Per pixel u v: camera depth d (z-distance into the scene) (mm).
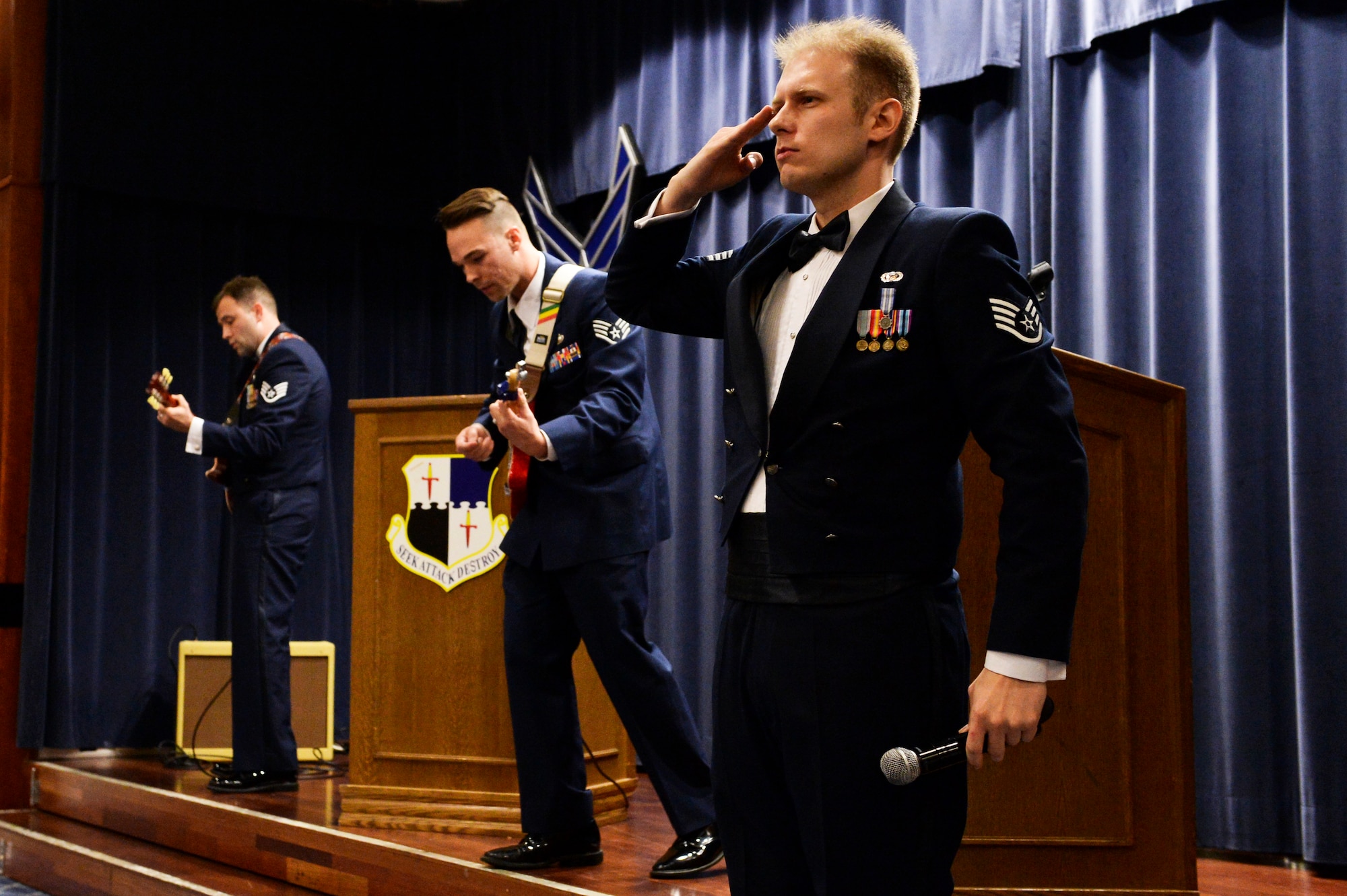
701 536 4703
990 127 3898
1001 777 2311
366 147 5605
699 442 4746
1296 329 3113
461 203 2707
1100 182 3566
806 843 1326
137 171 5051
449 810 3107
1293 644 3131
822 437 1326
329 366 5566
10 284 4930
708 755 4543
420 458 3291
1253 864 3104
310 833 3162
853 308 1333
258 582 3797
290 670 4500
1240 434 3236
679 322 1633
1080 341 3625
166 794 3768
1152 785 2312
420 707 3227
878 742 1287
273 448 3773
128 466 5070
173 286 5234
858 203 1411
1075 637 2326
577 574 2580
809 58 1420
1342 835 2939
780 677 1329
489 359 5797
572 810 2646
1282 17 3262
